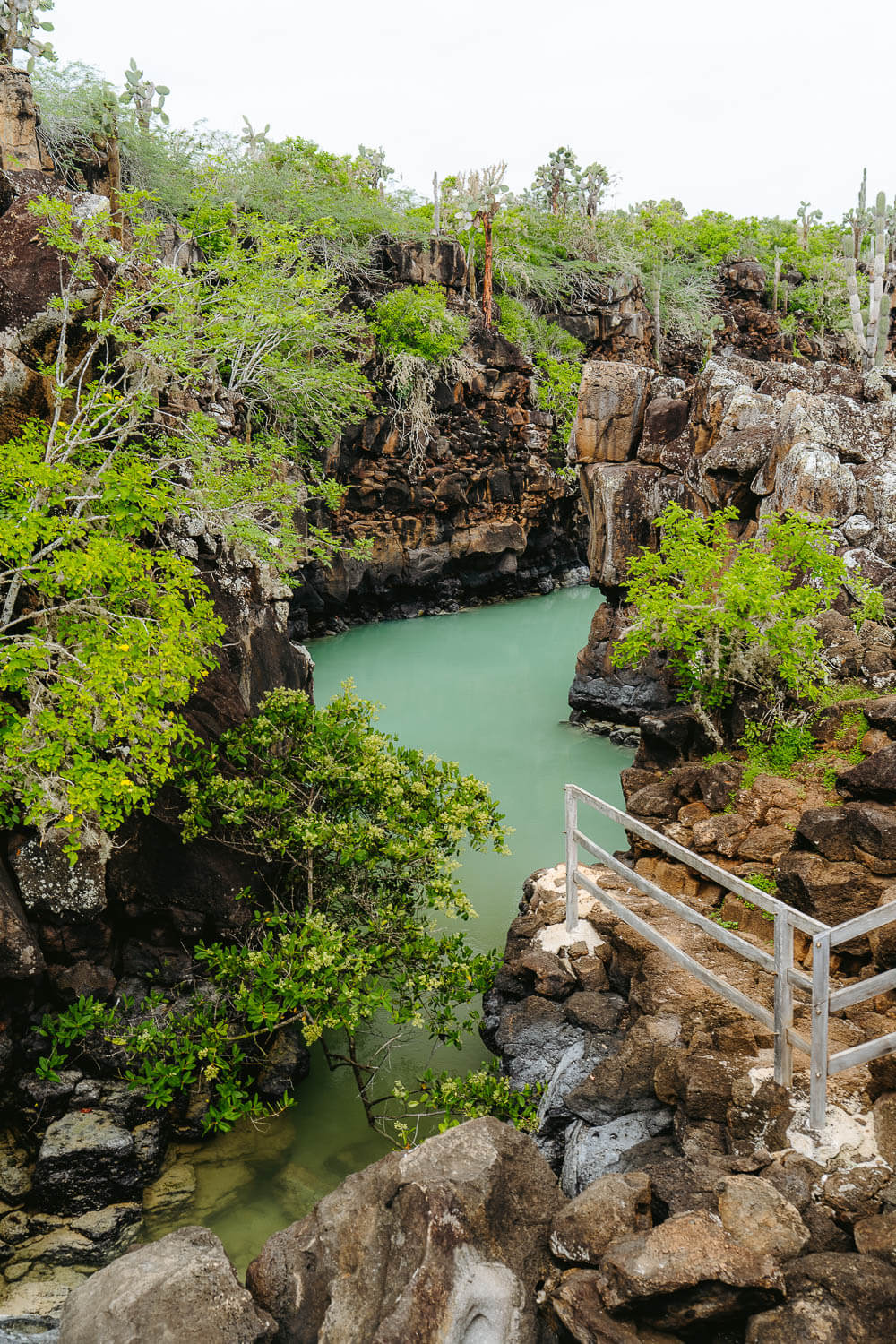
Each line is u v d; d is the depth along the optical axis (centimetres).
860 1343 419
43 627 771
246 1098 824
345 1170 766
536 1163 534
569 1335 459
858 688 1052
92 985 826
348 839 834
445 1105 727
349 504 2709
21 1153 747
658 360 3706
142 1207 729
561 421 3284
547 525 3306
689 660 1116
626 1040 687
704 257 4353
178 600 739
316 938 786
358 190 3008
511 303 3356
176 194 2417
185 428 943
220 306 1016
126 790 671
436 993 930
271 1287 492
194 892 866
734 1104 568
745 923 793
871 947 697
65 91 2159
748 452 1398
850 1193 492
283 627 1137
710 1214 474
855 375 1703
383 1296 470
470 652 2505
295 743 952
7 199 998
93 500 782
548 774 1595
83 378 896
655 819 990
